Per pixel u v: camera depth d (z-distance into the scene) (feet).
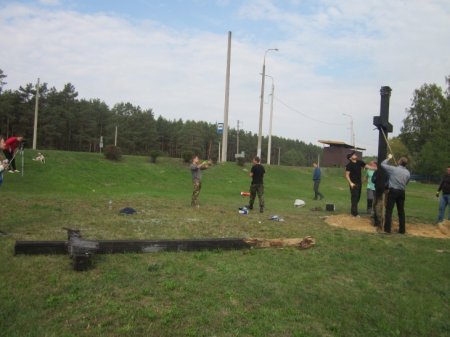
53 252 22.62
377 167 38.65
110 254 23.24
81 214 36.76
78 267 20.15
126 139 266.98
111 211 39.63
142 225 32.86
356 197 43.24
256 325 16.03
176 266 21.72
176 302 17.39
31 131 207.72
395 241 32.37
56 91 229.04
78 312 16.05
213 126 337.11
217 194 74.74
